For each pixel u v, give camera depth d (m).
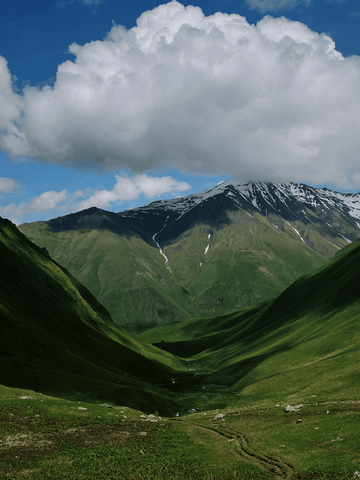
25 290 146.75
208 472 40.81
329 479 35.06
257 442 50.94
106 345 174.12
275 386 107.88
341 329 137.00
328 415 56.31
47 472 41.47
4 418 57.69
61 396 87.44
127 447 50.75
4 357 95.12
